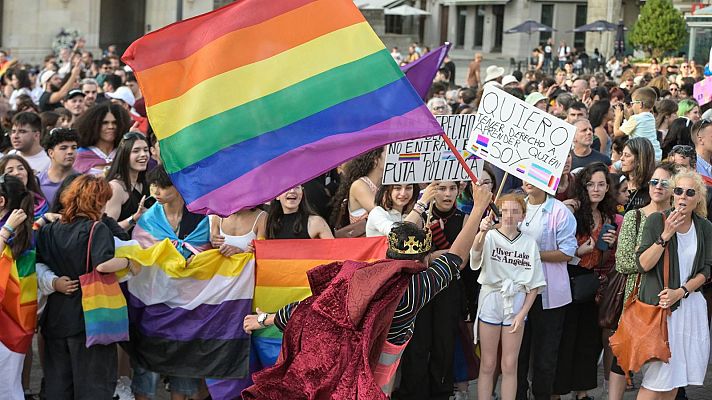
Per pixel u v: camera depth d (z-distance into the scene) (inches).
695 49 1140.5
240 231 289.0
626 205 341.7
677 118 441.4
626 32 2145.7
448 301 289.6
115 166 318.3
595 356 310.2
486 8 2381.9
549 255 291.6
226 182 236.2
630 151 329.1
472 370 306.0
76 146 342.0
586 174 305.7
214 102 239.9
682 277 273.6
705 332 280.1
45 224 274.7
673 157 337.1
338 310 216.4
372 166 311.9
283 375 223.6
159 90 243.0
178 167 239.6
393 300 215.3
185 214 289.9
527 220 294.2
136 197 323.0
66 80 639.8
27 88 732.7
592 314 307.6
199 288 279.6
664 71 930.7
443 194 292.0
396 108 236.4
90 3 1555.1
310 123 237.3
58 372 274.4
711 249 275.1
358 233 309.1
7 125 455.8
